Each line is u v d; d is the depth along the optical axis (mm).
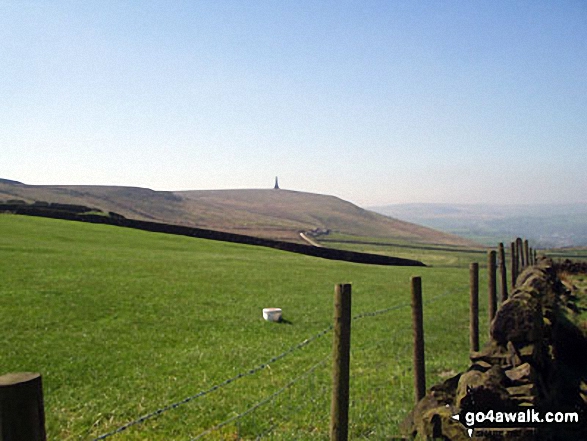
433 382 13578
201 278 30922
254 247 60062
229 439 10312
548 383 9188
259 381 13969
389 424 9984
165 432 10656
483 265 81812
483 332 21047
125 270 31172
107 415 11508
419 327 10109
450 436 7602
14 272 26844
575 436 8719
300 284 32000
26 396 3871
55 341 16797
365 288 32062
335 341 7660
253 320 21703
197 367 15148
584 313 16297
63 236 49406
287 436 10188
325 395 12766
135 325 19578
